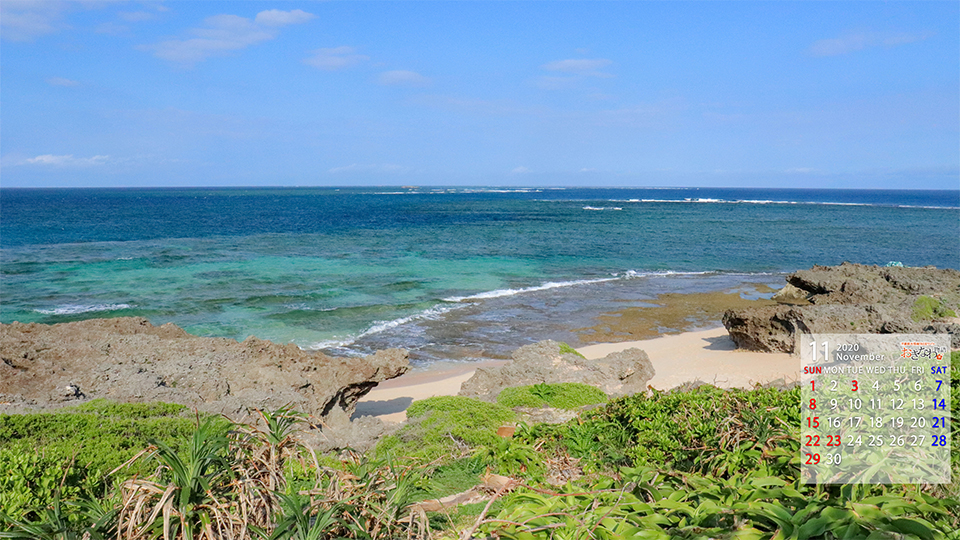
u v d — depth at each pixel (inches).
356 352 918.4
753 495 167.5
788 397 286.4
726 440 239.1
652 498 189.9
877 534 135.4
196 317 1101.1
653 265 1889.8
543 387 495.5
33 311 1127.0
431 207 5693.9
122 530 167.3
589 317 1170.0
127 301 1216.2
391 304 1232.2
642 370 655.8
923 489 183.0
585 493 189.0
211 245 2183.8
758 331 885.8
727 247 2394.2
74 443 295.7
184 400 452.4
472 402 448.1
